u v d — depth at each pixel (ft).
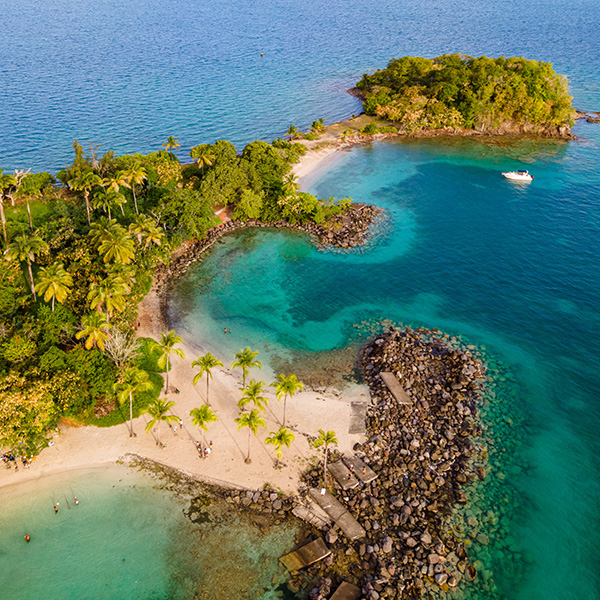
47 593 165.48
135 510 192.65
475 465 213.46
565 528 189.26
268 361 271.90
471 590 168.04
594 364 269.85
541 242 386.93
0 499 194.08
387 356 268.00
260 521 189.16
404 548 179.22
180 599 164.66
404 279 345.92
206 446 218.18
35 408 193.98
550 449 222.07
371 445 218.79
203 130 591.37
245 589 167.43
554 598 166.71
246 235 395.96
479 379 259.39
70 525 186.50
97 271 277.23
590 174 497.05
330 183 479.41
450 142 581.94
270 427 228.02
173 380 253.65
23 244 266.98
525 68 597.52
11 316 253.03
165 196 369.91
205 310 313.32
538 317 306.96
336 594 162.81
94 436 220.84
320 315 311.27
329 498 196.34
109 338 231.30
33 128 573.74
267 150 445.37
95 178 326.44
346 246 383.04
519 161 530.27
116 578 170.19
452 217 424.87
